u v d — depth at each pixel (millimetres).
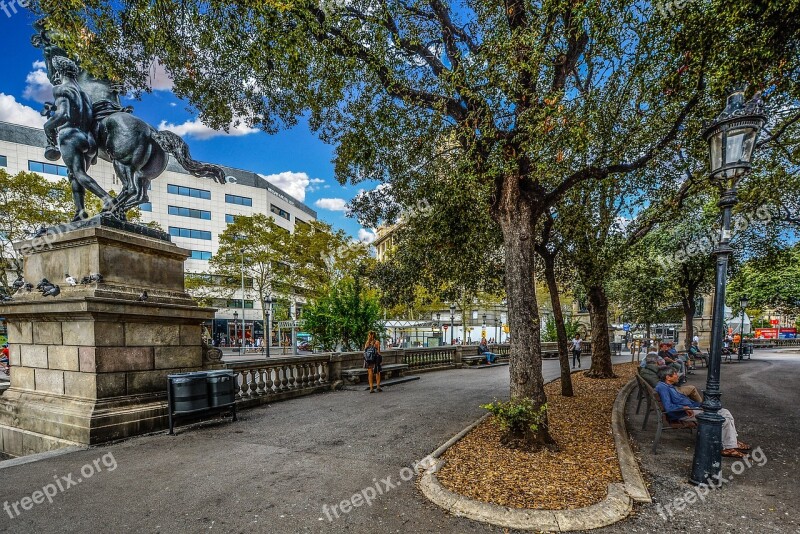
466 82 5613
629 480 4168
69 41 5781
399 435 6164
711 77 4863
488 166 5766
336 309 15258
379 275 13727
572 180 6031
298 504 3820
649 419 7270
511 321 5449
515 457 4871
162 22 5895
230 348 40875
